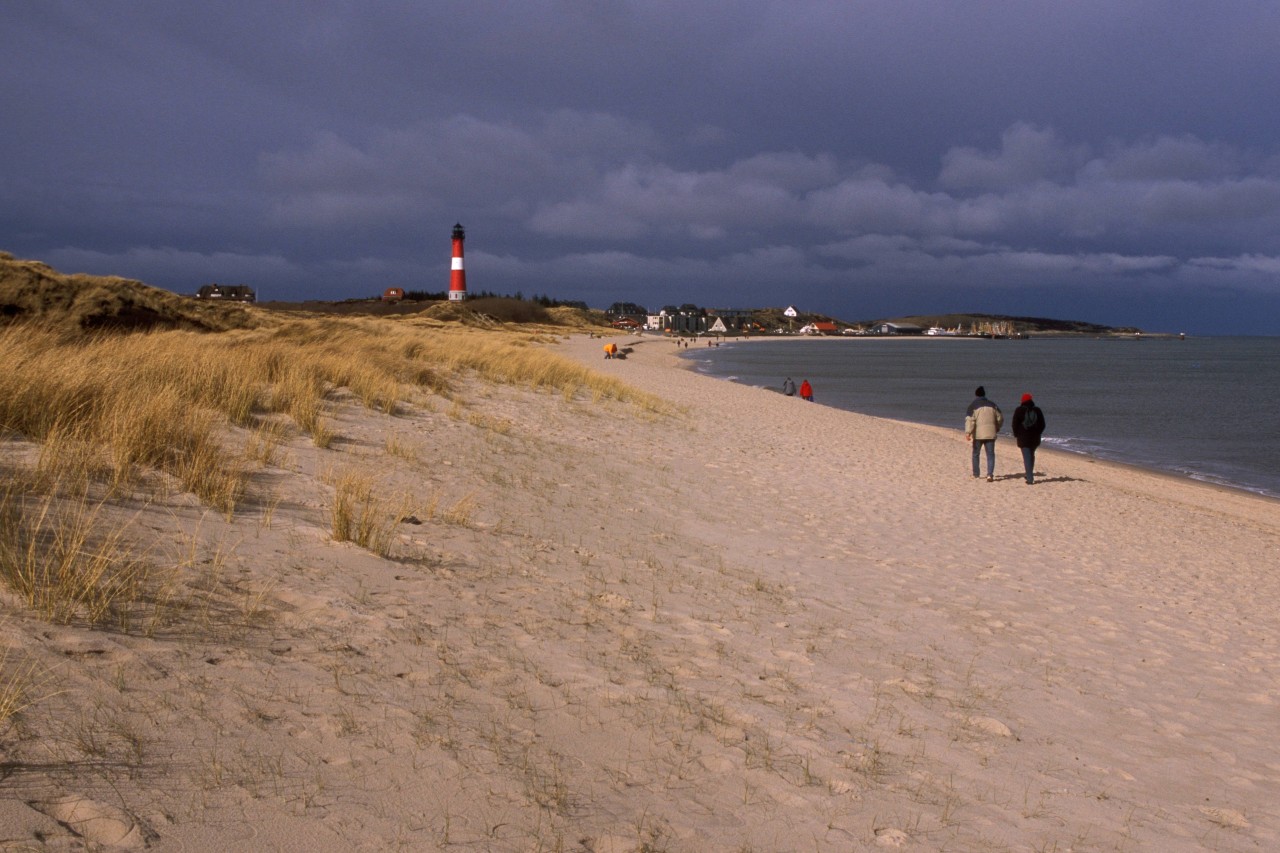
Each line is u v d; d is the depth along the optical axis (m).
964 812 4.05
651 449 16.08
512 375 23.59
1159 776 5.02
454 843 3.04
